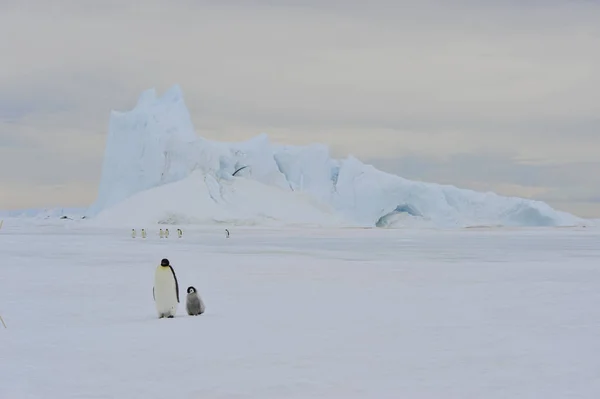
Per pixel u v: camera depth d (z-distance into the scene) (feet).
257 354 43.01
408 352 43.62
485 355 42.73
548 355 42.68
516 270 114.11
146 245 201.16
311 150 454.81
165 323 55.77
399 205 450.30
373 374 37.73
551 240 273.54
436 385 35.22
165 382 36.04
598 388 34.53
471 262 134.92
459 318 58.08
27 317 59.77
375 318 58.08
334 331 51.47
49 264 124.16
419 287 85.05
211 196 407.03
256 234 320.09
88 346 45.80
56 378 36.99
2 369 39.22
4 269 112.68
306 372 38.19
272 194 429.38
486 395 33.19
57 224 487.61
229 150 435.94
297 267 118.42
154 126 422.82
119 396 33.30
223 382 35.96
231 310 63.46
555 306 66.39
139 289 83.10
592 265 126.62
